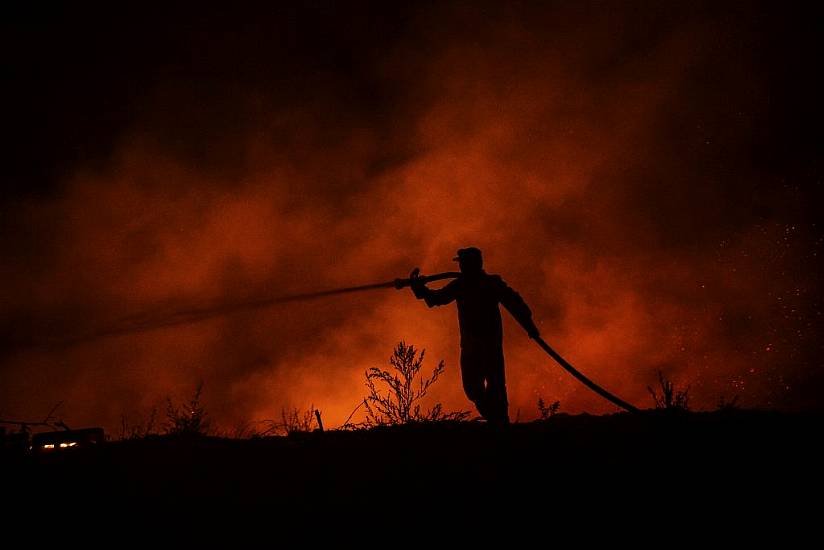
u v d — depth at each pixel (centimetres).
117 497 482
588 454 521
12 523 443
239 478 513
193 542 410
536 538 398
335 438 614
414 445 569
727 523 409
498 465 506
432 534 407
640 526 408
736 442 532
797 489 446
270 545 403
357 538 406
